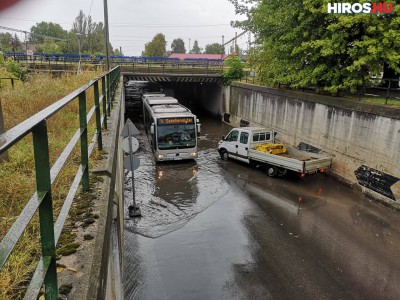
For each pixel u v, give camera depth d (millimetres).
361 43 14570
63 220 2330
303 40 18016
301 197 14430
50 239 2012
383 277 9125
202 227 11789
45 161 1932
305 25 17328
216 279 8914
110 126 7816
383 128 13406
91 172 4461
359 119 14695
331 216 12695
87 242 2848
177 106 21531
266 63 24344
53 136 6211
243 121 28375
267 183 16062
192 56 74062
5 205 3551
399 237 11125
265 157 16922
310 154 16672
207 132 28828
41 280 1773
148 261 9656
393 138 12969
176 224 11969
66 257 2621
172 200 14086
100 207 3504
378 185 13828
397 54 14469
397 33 14156
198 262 9672
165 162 19359
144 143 23469
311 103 18266
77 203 3578
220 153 20141
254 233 11430
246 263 9672
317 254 10195
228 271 9281
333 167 16547
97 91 5480
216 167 18516
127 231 11383
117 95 15727
